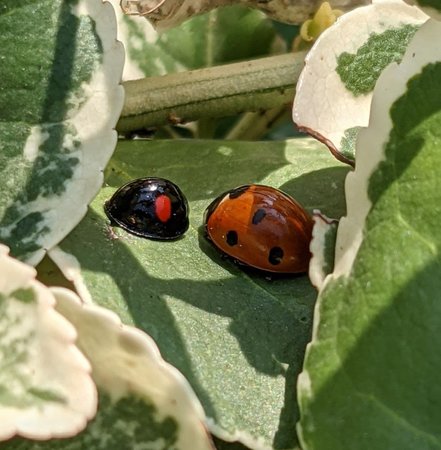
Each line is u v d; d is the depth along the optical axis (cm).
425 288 5
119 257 6
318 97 6
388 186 5
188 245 6
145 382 5
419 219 5
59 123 6
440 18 6
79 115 6
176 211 6
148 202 6
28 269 5
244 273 6
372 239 5
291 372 6
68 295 5
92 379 5
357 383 5
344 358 5
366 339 5
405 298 5
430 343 5
